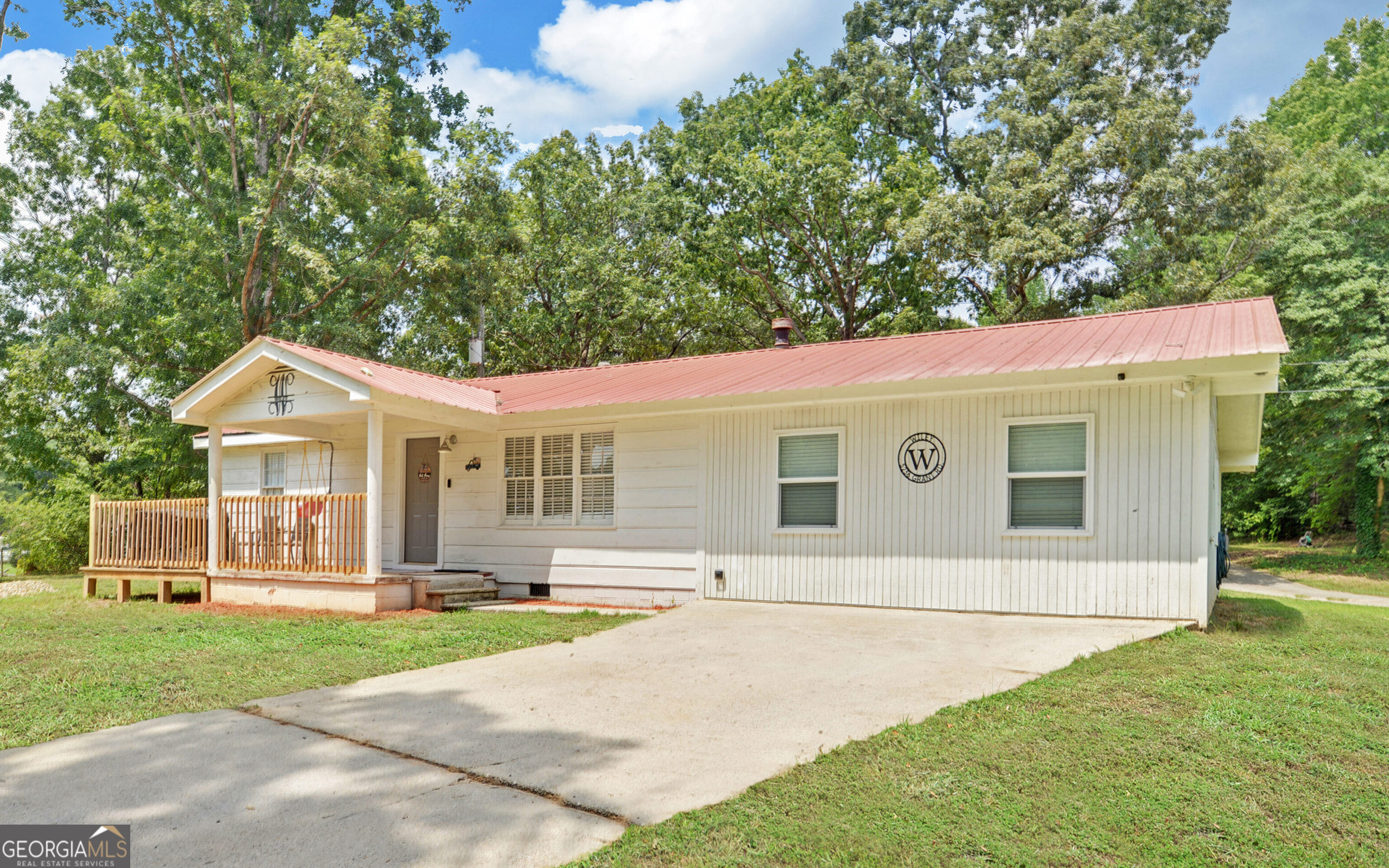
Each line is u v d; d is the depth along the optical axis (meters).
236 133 27.73
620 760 5.68
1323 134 33.00
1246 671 7.72
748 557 12.46
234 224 26.75
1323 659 8.42
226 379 13.23
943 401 11.22
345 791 5.12
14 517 23.95
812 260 33.06
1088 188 26.98
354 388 11.98
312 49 23.88
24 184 29.34
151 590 17.02
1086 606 10.13
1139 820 4.68
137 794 5.09
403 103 29.69
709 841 4.41
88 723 6.55
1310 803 4.94
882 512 11.52
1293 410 26.58
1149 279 28.72
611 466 13.79
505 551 14.59
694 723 6.51
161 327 25.14
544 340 32.72
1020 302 29.92
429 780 5.30
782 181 31.06
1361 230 26.27
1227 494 39.16
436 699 7.27
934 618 10.50
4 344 28.09
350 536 13.00
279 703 7.14
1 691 7.54
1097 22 29.73
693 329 35.34
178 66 26.41
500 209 28.38
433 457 15.52
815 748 5.90
